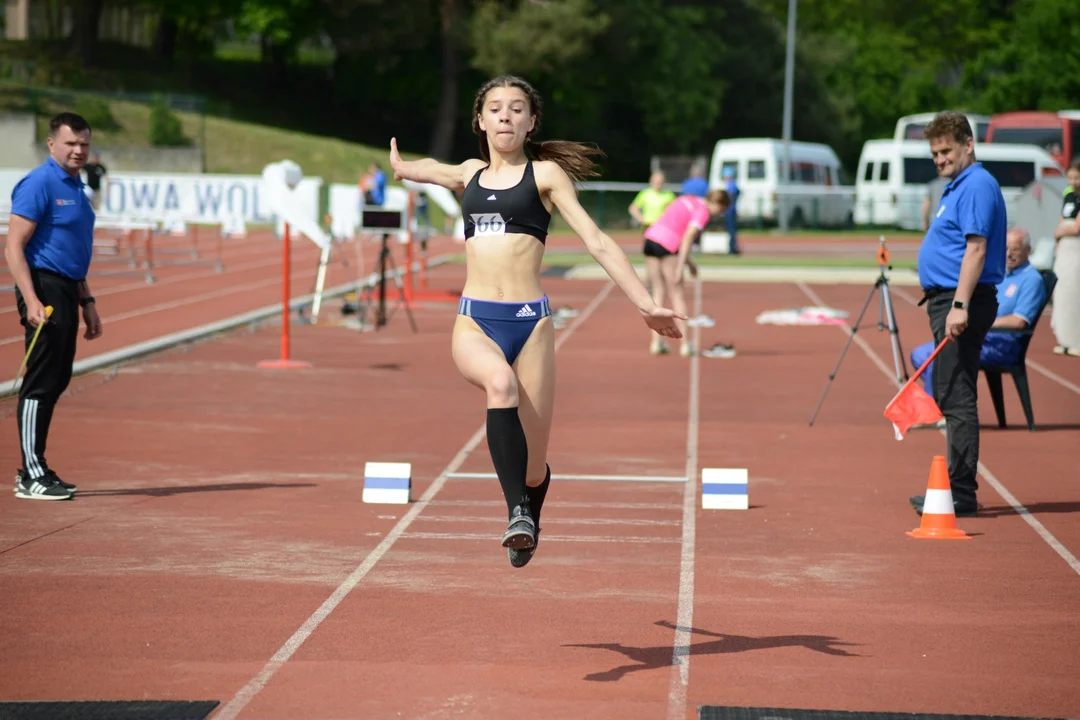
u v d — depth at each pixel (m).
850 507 25.78
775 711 14.44
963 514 25.14
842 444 32.78
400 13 177.88
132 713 14.20
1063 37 194.50
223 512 24.58
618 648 16.84
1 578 19.88
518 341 16.23
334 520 24.06
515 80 16.28
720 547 22.50
